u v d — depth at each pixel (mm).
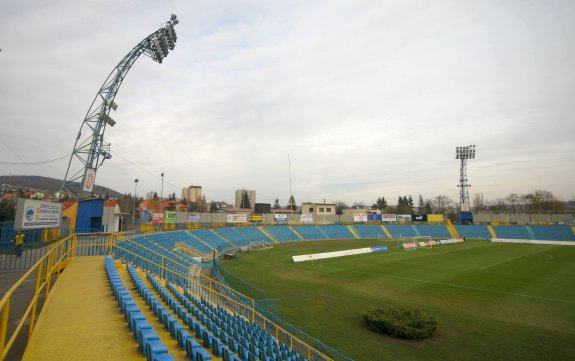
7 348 5336
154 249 32562
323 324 21125
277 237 79250
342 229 94000
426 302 26172
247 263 45500
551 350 17391
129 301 9938
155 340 7461
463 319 22109
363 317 22188
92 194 43312
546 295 28031
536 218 99500
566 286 31219
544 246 68375
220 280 28281
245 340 14164
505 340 18656
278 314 22875
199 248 52625
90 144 41812
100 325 9102
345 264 45062
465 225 95750
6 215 37688
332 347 17625
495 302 26078
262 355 12727
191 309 14492
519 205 166500
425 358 16469
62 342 7941
